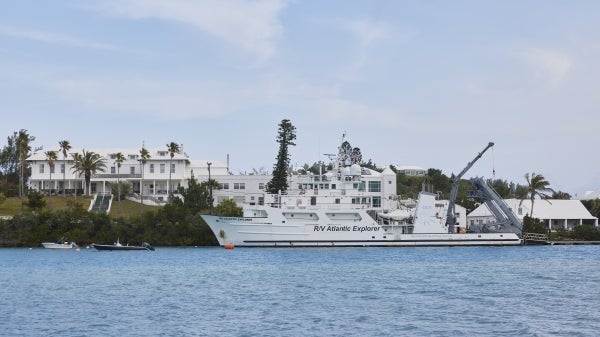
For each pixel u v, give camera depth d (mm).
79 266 93812
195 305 56219
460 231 135500
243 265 93250
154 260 103438
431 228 128875
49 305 56594
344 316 50500
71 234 141125
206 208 156125
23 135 174375
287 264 94438
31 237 141000
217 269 87688
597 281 73312
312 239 123562
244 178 179750
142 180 179500
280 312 52438
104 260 104625
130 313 52375
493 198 135750
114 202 172125
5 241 141375
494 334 43594
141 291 65750
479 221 166500
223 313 52094
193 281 74062
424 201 129125
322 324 47312
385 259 102688
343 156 126625
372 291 64812
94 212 149375
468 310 53062
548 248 130875
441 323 47500
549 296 61156
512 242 132750
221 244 126125
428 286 68750
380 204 135375
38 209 151000
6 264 97625
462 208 148000
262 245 124125
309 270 85688
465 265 93188
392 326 46438
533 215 169375
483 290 65625
